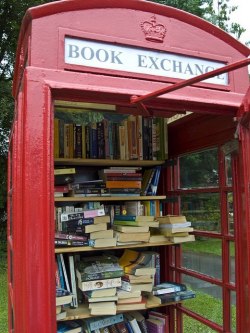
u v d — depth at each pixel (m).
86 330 2.28
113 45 1.54
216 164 2.28
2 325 4.17
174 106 1.65
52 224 1.35
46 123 1.38
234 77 1.77
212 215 2.33
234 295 2.14
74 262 2.35
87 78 1.46
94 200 2.41
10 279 2.01
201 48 1.72
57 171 2.33
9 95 7.43
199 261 2.46
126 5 1.58
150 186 2.66
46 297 1.30
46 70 1.41
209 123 2.28
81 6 1.50
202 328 2.68
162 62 1.62
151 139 2.68
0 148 7.70
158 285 2.56
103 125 2.58
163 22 1.65
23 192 1.34
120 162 2.60
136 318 2.58
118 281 2.23
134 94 1.51
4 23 7.88
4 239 7.78
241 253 1.96
